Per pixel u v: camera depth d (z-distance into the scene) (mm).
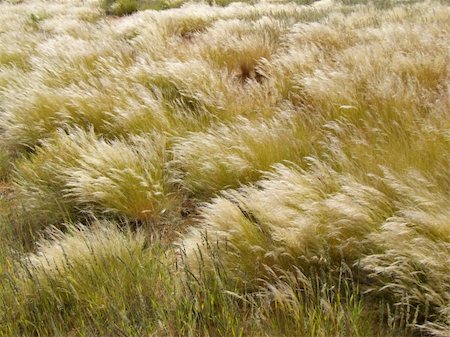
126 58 7141
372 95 4285
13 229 3764
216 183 3939
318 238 2744
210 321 2506
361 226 2740
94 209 3947
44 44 8859
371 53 5484
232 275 2758
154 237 3574
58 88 6148
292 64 5617
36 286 2775
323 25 7281
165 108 5129
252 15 10406
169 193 3980
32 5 18234
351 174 3236
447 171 3006
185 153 4184
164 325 2371
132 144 4789
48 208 4016
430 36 5953
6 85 7469
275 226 2838
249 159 3877
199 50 6742
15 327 2613
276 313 2482
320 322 2244
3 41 10219
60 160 4363
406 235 2535
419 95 4332
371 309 2490
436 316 2338
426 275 2420
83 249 3047
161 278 2775
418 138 3523
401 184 2861
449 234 2506
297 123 4238
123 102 5387
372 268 2471
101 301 2699
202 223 3404
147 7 14875
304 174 3553
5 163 5207
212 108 4949
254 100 5004
